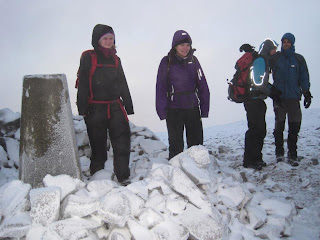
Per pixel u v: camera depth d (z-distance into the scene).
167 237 3.11
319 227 4.02
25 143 3.83
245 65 5.58
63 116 3.87
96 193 3.54
